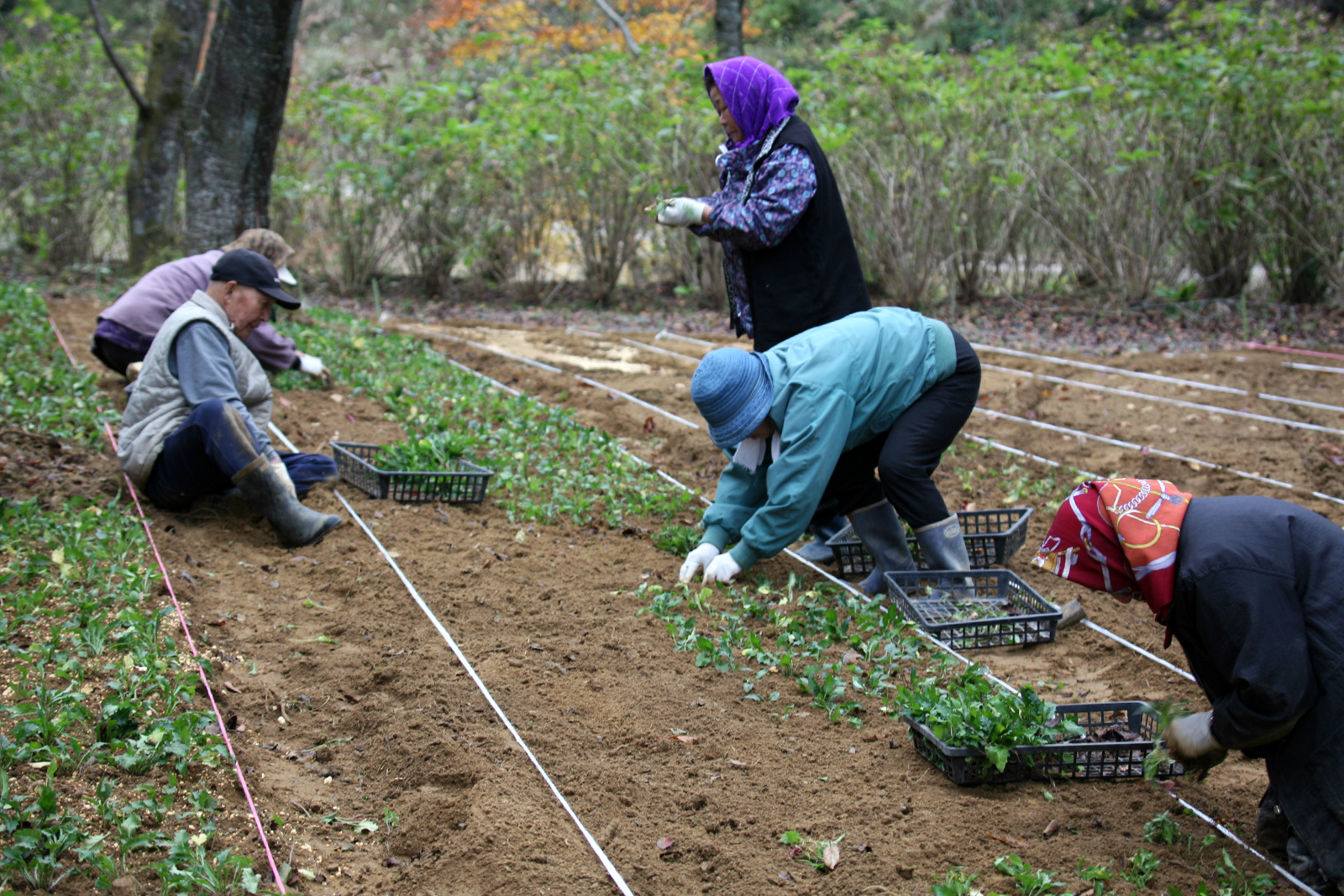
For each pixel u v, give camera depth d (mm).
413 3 26781
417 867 2830
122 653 3646
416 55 20016
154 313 6410
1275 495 5965
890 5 20172
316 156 13445
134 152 12281
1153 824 2998
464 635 4105
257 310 5160
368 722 3484
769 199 4590
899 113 11414
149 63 12234
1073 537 2811
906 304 11672
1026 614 4445
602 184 12391
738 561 4523
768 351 4434
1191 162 11117
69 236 12992
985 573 4605
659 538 5137
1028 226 12234
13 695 3266
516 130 11883
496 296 13211
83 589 4047
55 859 2582
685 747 3428
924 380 4449
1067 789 3236
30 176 13031
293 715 3531
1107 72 11289
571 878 2758
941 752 3277
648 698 3729
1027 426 7348
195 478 4867
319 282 13414
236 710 3482
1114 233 11641
